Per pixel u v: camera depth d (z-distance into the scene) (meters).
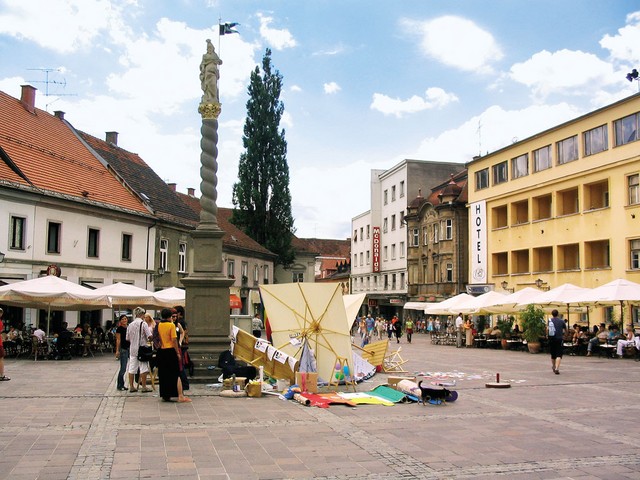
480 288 46.53
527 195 44.31
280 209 61.97
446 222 57.69
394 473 7.38
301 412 11.70
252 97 61.72
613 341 27.05
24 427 9.97
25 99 38.41
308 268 81.06
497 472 7.45
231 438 9.29
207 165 16.81
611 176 36.16
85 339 26.09
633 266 34.78
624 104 35.19
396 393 13.56
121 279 37.16
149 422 10.49
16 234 29.56
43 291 23.62
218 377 15.70
